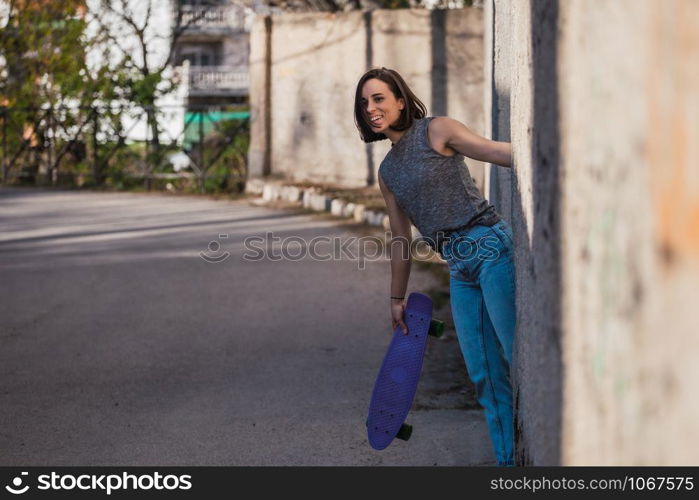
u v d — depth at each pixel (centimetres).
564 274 173
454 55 1359
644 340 116
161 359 537
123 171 1686
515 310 306
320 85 1470
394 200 341
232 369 514
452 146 315
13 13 1808
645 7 115
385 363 340
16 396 465
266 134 1538
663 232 108
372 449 380
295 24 1488
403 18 1380
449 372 497
